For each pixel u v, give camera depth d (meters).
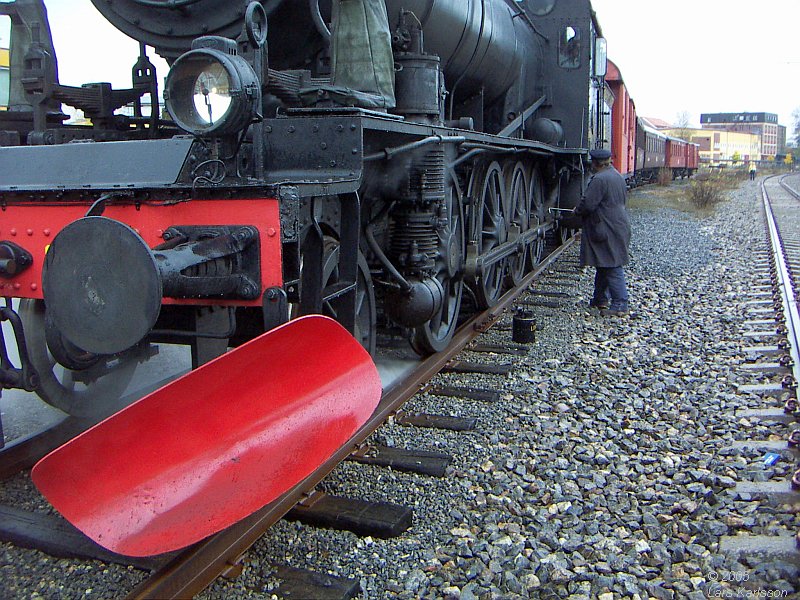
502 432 4.14
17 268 3.21
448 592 2.68
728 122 146.38
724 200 24.97
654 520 3.21
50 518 3.11
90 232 2.62
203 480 2.68
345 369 3.30
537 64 10.24
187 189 2.90
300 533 3.02
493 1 7.22
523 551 2.95
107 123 4.25
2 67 4.97
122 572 2.74
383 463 3.66
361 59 3.87
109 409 4.32
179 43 3.91
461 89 7.24
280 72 3.78
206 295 2.72
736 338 6.25
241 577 2.70
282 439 2.93
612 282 7.22
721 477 3.62
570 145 10.63
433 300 4.77
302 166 3.38
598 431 4.21
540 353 5.73
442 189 4.85
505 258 7.81
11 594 2.66
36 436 3.90
